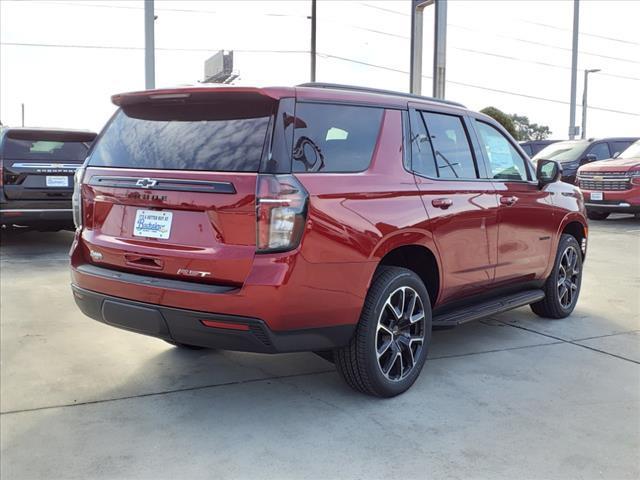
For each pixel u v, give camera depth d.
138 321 3.49
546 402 3.87
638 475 3.01
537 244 5.31
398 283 3.81
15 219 8.88
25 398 3.86
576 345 5.06
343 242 3.41
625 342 5.15
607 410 3.76
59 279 7.29
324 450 3.24
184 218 3.41
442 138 4.44
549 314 5.85
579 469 3.07
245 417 3.62
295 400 3.87
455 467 3.08
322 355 3.94
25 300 6.27
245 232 3.21
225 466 3.08
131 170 3.67
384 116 3.98
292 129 3.37
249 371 4.37
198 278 3.33
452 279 4.34
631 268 8.71
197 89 3.49
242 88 3.37
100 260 3.78
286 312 3.22
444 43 17.47
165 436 3.38
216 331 3.25
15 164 8.82
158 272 3.47
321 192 3.35
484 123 4.99
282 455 3.18
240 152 3.33
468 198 4.41
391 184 3.82
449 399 3.90
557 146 18.00
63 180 9.15
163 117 3.77
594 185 14.15
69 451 3.22
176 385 4.10
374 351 3.70
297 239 3.21
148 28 13.19
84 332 5.22
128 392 3.97
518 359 4.69
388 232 3.68
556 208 5.55
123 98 3.84
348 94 3.78
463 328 5.56
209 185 3.30
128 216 3.67
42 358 4.58
